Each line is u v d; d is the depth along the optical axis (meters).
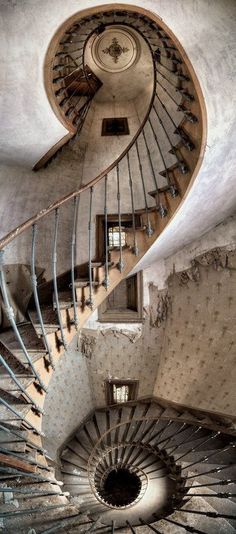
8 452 2.35
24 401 2.92
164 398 6.71
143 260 4.65
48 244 5.07
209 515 2.77
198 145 3.10
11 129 3.87
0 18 2.74
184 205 3.62
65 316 3.65
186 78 3.16
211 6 2.58
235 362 5.19
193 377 5.95
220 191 3.98
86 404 6.94
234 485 4.25
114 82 5.48
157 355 6.43
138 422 6.49
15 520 2.26
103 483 6.87
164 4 2.63
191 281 5.57
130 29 4.67
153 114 5.26
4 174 4.75
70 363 6.23
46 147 4.35
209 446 5.46
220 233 5.14
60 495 2.61
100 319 6.17
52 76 3.45
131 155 5.53
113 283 4.09
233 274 4.99
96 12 2.84
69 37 3.46
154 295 6.00
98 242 5.18
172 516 3.31
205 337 5.54
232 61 2.58
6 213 4.77
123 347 6.43
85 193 5.45
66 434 6.46
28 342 3.45
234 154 3.45
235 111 2.82
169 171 3.71
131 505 5.52
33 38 2.95
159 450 5.67
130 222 5.51
